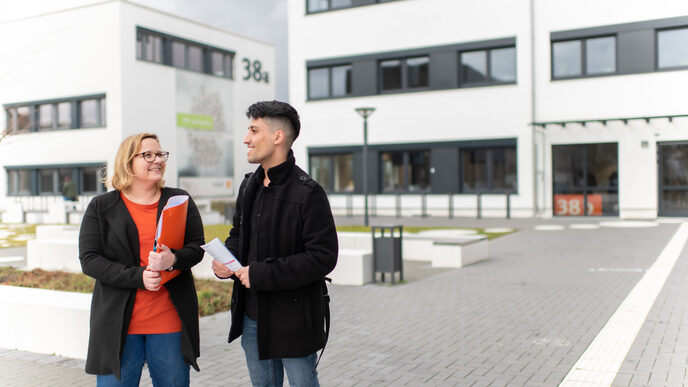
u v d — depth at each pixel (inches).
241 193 112.8
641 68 760.3
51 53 1054.4
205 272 387.9
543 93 812.6
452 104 866.8
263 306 105.3
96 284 117.0
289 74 983.6
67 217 912.9
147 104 1029.8
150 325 115.2
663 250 460.8
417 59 901.2
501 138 836.6
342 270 354.3
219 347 217.5
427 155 900.6
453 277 370.9
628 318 249.9
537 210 822.5
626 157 770.2
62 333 210.8
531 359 196.7
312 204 105.1
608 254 450.3
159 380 118.5
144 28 1026.1
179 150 1092.5
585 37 791.7
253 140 107.3
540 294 308.3
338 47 946.1
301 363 108.0
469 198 861.8
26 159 1107.3
